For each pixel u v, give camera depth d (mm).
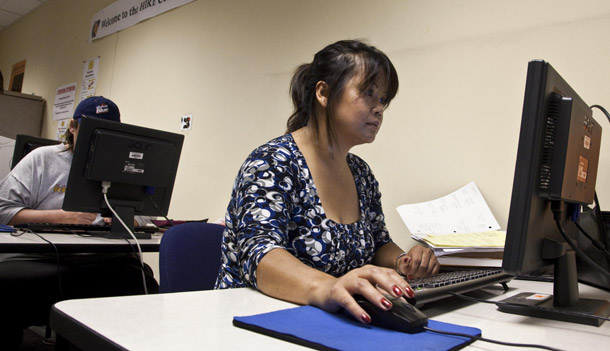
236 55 2646
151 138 1822
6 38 6016
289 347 502
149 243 1662
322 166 1052
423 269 1095
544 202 700
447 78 1698
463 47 1668
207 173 2727
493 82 1583
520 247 642
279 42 2385
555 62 1460
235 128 2574
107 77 3906
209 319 598
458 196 1577
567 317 721
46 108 4812
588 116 805
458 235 1332
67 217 1880
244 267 826
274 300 734
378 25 1935
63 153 2119
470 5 1665
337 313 642
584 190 804
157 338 501
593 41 1396
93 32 4172
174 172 1920
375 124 1030
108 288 1847
